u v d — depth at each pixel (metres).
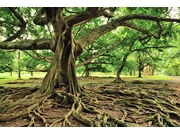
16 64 25.81
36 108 6.66
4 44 10.08
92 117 6.02
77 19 8.28
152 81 18.75
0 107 6.84
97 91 10.07
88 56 23.84
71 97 7.63
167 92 11.31
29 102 7.35
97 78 23.83
